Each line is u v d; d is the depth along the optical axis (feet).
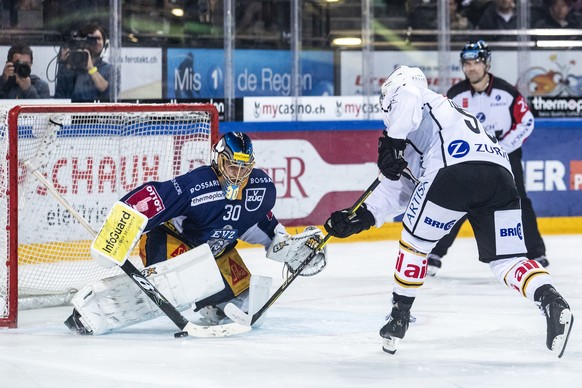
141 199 31.83
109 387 25.62
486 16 65.72
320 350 30.66
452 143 29.32
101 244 31.71
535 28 66.33
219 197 32.78
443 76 65.67
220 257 34.76
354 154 59.82
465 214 30.66
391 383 26.43
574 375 27.48
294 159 58.29
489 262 30.22
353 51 64.18
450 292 43.50
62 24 57.00
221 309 34.96
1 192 35.37
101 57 57.98
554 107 67.00
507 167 29.68
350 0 63.57
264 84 62.64
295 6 62.80
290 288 44.16
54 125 40.09
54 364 28.30
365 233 60.03
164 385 25.84
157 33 59.62
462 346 31.65
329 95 64.18
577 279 47.03
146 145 41.06
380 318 36.78
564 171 63.52
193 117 40.04
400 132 28.94
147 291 32.09
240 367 28.04
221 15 60.95
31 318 36.65
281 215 58.03
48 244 42.04
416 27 65.00
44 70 56.85
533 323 36.04
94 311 32.86
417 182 30.42
